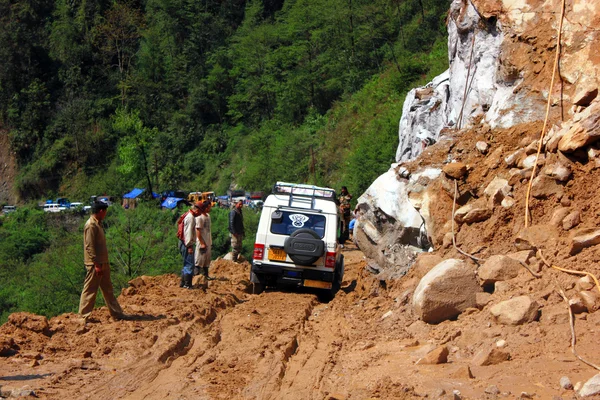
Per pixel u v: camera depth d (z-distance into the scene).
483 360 6.32
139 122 70.25
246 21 84.75
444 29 53.34
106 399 6.09
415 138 20.31
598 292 6.96
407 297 9.34
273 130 65.31
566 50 11.02
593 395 4.98
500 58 12.12
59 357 7.55
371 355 7.48
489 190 10.08
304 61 68.88
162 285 13.55
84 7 100.69
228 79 80.44
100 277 9.55
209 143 74.31
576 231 8.11
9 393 6.12
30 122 89.50
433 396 5.46
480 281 8.16
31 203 82.56
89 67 95.00
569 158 9.12
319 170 49.25
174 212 29.39
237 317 10.50
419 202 11.23
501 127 11.27
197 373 7.12
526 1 11.97
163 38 91.94
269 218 13.92
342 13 64.50
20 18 100.50
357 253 21.28
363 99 52.03
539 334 6.66
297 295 13.20
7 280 41.00
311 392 6.42
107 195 73.88
